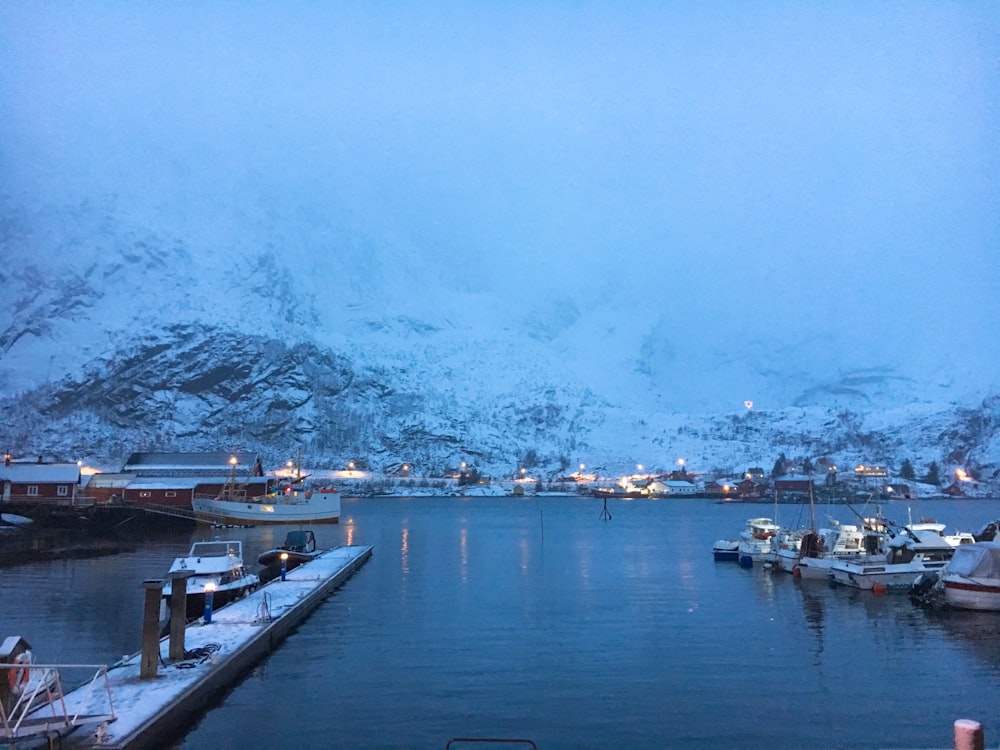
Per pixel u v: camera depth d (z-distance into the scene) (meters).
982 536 52.66
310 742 20.09
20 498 98.00
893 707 23.00
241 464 133.88
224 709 22.59
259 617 31.47
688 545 80.62
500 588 46.88
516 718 22.09
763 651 30.00
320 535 94.19
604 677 26.27
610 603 41.09
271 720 21.70
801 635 32.84
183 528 96.75
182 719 20.31
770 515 154.25
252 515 108.69
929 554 47.28
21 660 18.09
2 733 15.98
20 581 48.19
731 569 57.22
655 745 20.03
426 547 77.62
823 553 51.88
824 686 25.19
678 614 37.81
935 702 23.47
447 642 31.42
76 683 24.48
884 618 36.47
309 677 26.08
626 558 66.31
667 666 27.70
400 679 25.94
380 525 117.25
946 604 38.72
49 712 18.42
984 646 30.58
